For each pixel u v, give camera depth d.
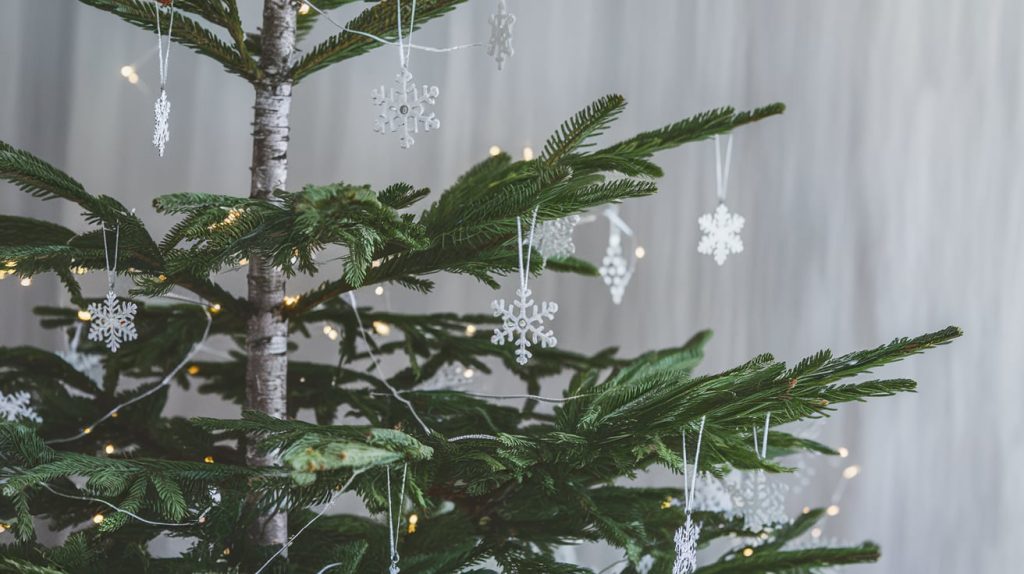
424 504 0.71
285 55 0.89
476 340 1.14
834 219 1.81
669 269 1.77
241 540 0.84
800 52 1.78
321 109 1.65
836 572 1.36
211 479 0.77
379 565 0.90
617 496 0.93
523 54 1.69
